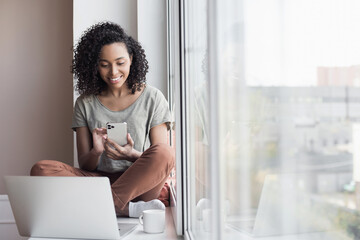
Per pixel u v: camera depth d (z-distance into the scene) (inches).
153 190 79.9
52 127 121.6
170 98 97.3
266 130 23.0
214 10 33.4
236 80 28.2
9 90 121.5
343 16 15.7
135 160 80.1
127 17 104.3
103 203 57.0
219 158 33.7
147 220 64.9
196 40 49.0
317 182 17.7
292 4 19.6
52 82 121.8
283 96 20.8
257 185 24.8
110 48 81.4
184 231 62.3
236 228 29.4
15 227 112.3
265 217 23.5
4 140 121.0
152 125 85.4
